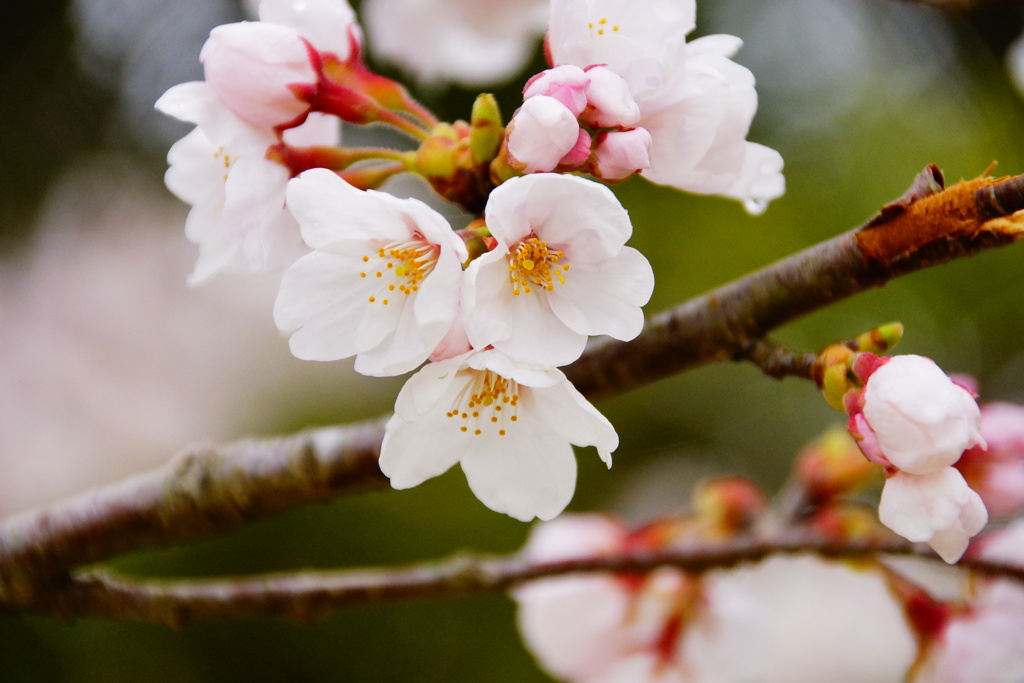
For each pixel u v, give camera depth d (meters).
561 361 0.49
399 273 0.49
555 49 0.50
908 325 1.06
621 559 0.56
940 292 1.05
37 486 1.08
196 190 0.53
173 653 0.90
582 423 0.49
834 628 0.73
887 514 0.49
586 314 0.49
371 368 0.48
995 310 1.05
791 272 0.51
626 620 0.61
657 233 1.02
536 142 0.48
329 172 0.49
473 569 0.56
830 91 1.09
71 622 0.56
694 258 1.01
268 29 0.50
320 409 1.07
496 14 0.66
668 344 0.52
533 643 0.63
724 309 0.51
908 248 0.50
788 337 1.06
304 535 0.95
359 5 0.91
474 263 0.48
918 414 0.48
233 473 0.54
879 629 0.73
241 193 0.50
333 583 0.56
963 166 1.05
